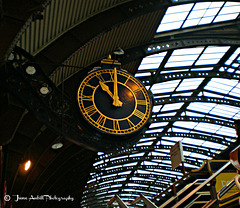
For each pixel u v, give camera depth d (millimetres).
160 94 28719
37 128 17109
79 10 14789
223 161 15039
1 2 9133
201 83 28562
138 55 19906
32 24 12953
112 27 15914
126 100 11781
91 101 11367
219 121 33562
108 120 11172
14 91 10344
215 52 24406
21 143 16922
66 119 11641
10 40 9336
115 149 11078
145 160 39688
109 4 15742
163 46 20781
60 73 16984
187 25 21172
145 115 11742
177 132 35875
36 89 10711
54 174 27094
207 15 20875
